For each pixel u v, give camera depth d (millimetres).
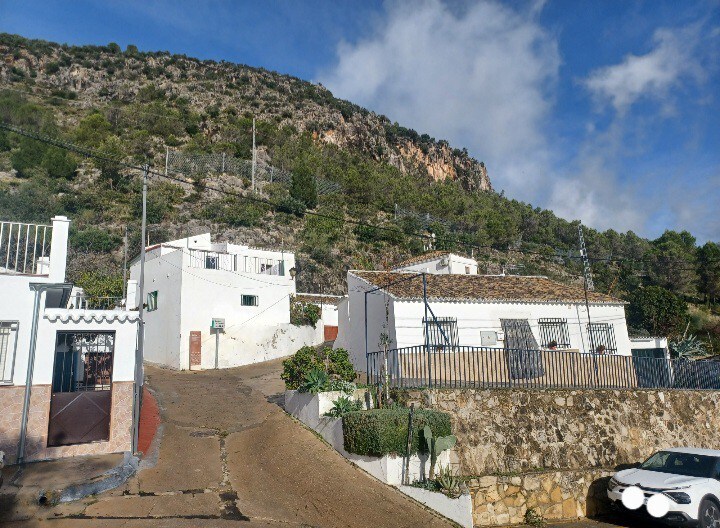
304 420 16406
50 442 12875
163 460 13250
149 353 34531
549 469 14484
